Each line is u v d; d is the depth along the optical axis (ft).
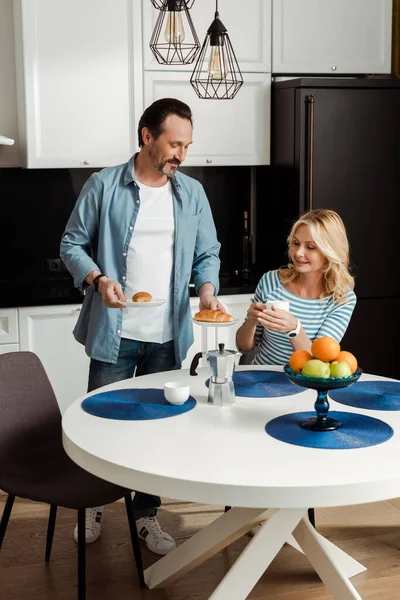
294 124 13.76
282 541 8.22
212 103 14.14
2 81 13.64
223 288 14.05
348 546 10.46
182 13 13.67
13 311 13.11
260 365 9.89
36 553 10.34
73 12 13.30
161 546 10.24
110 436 7.47
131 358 10.48
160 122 9.83
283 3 14.16
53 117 13.50
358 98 13.82
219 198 15.78
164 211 10.35
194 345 13.98
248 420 7.88
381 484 6.42
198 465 6.74
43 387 9.26
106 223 10.27
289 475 6.51
